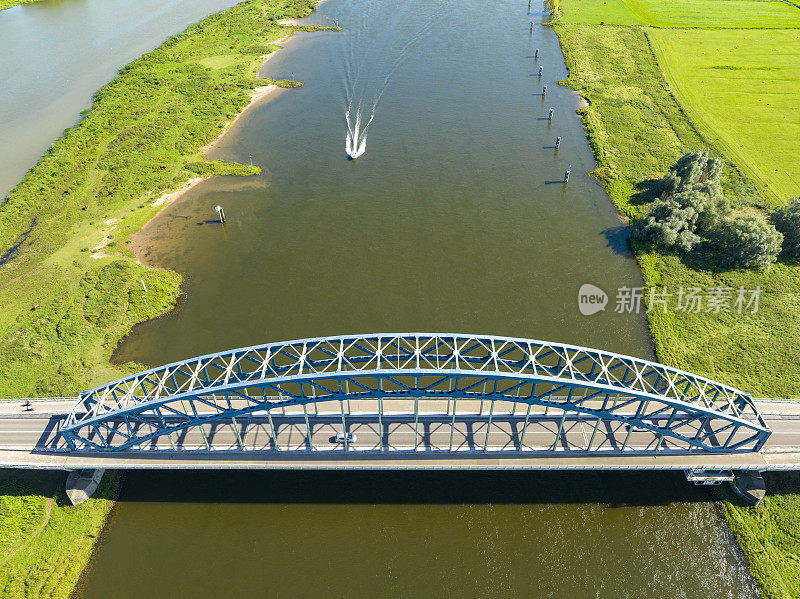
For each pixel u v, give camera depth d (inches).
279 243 5265.8
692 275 4857.3
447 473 3403.1
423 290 4692.4
